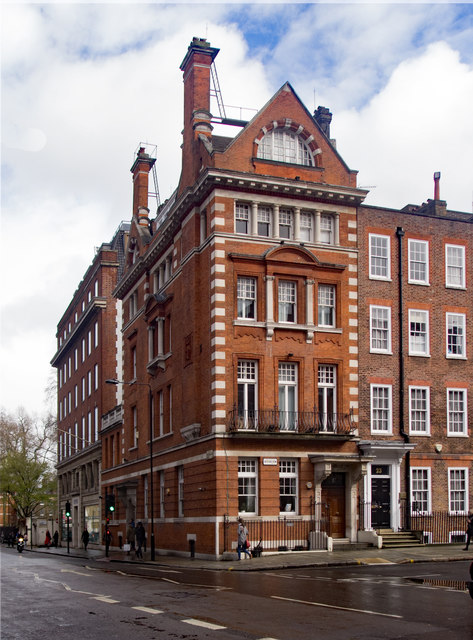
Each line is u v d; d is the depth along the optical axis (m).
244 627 12.39
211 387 31.98
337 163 35.50
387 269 36.12
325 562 26.47
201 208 34.91
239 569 25.78
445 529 34.81
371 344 35.19
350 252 35.09
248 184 33.16
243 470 31.62
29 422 81.56
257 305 32.97
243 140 33.94
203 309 33.91
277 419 32.03
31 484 77.50
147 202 49.44
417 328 36.38
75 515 69.00
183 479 35.91
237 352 32.09
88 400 65.00
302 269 33.78
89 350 65.62
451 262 37.84
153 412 41.50
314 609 14.40
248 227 33.56
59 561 38.38
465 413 36.69
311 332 33.38
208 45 37.25
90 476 63.47
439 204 41.25
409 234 36.88
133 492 45.31
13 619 14.14
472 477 36.09
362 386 34.56
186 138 37.97
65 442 77.75
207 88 37.03
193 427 33.31
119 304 60.69
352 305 34.72
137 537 37.66
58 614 14.64
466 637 11.20
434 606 14.55
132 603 16.05
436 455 35.41
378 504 33.78
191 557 33.38
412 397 35.66
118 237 64.75
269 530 30.97
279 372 33.03
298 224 34.31
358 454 33.22
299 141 35.44
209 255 33.31
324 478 31.95
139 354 45.44
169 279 39.38
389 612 13.84
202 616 13.74
